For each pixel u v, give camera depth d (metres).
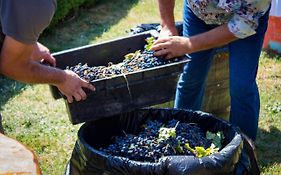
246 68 3.23
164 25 3.41
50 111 4.53
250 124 3.38
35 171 1.63
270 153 3.85
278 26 5.49
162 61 2.90
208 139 2.85
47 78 2.42
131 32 3.75
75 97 2.60
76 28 6.71
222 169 2.51
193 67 3.46
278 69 5.29
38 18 2.06
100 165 2.55
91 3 7.44
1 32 2.17
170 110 2.97
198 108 3.70
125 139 2.79
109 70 2.81
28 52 2.20
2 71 2.28
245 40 3.21
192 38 2.95
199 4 3.12
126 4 7.63
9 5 2.05
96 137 2.89
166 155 2.65
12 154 1.70
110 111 2.79
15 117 4.41
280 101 4.60
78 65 2.91
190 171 2.46
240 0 2.89
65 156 3.85
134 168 2.47
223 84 4.01
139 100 2.84
